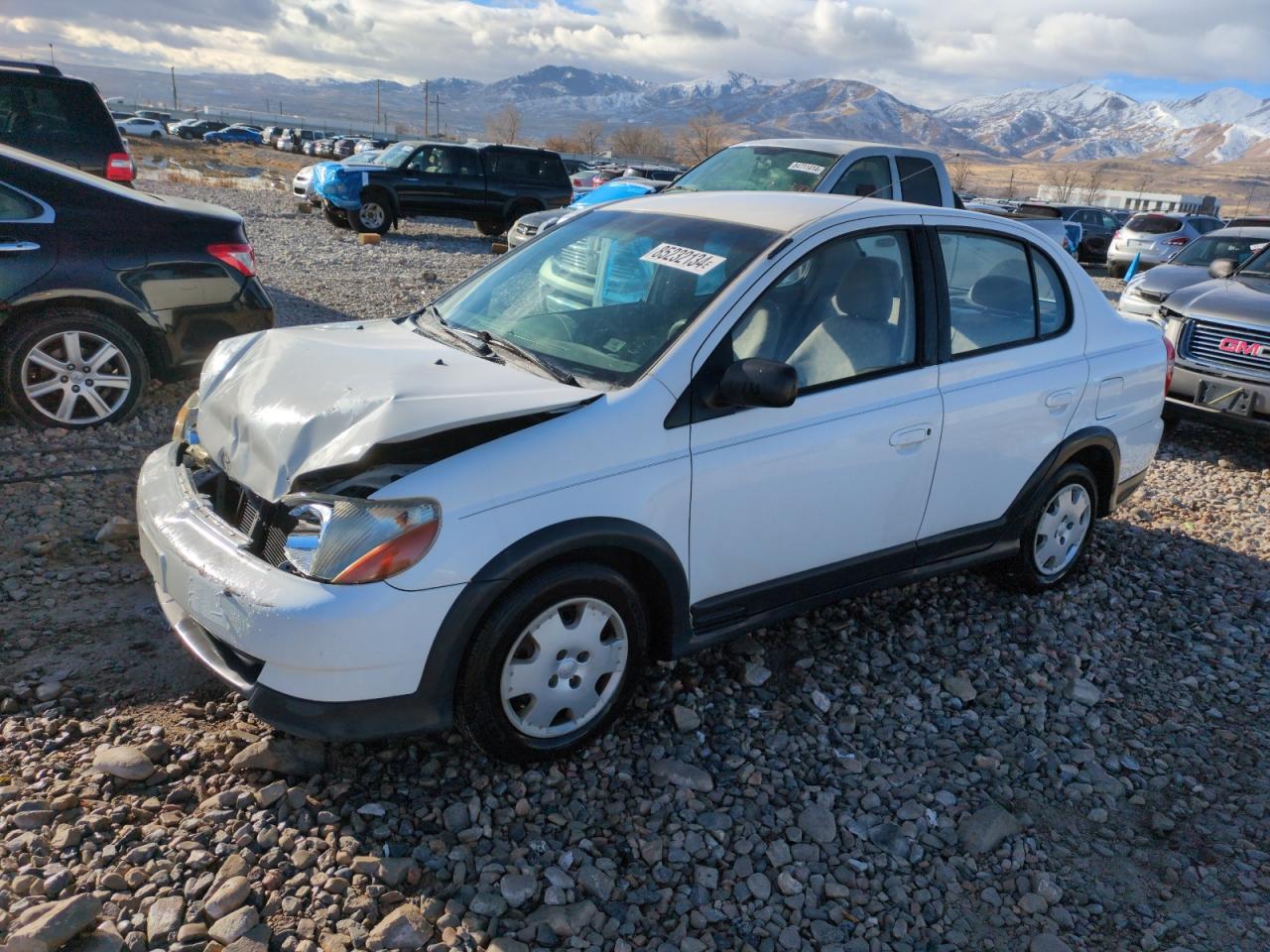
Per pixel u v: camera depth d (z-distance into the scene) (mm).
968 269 4008
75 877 2521
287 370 3221
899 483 3732
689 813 3012
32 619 3721
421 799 2945
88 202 5496
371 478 2707
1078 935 2703
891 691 3834
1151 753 3611
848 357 3553
